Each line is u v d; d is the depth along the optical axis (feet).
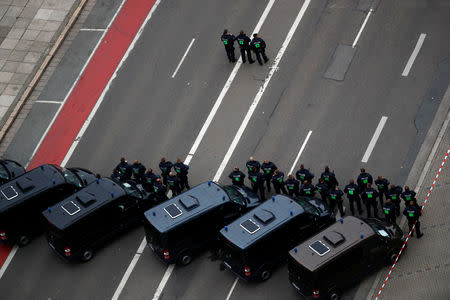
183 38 336.29
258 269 239.71
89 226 256.73
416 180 266.36
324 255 224.53
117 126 309.63
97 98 322.75
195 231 248.52
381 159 274.77
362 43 313.94
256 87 309.22
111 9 357.00
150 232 248.32
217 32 334.44
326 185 257.75
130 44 340.18
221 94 310.45
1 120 324.39
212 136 296.71
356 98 295.69
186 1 351.67
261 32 328.90
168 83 320.29
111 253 263.70
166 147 297.33
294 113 296.51
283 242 239.91
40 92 331.57
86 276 258.57
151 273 255.09
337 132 286.25
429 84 293.84
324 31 322.14
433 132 278.67
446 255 240.32
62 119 318.65
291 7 335.06
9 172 289.74
